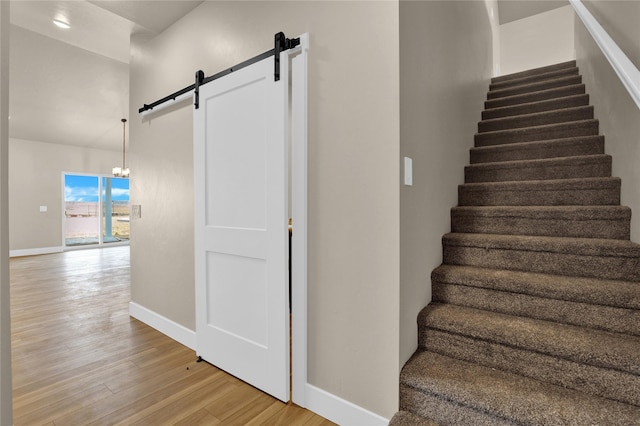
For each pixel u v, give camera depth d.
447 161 2.23
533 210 2.03
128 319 3.11
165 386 1.98
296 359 1.80
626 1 1.75
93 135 7.55
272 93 1.83
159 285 2.82
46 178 7.51
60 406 1.77
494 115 3.36
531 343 1.37
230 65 2.18
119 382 2.02
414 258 1.62
